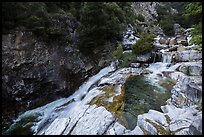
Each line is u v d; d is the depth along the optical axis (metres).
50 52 12.69
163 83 11.74
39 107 11.87
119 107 9.12
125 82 12.30
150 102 9.55
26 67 11.30
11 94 10.70
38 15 12.34
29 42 11.58
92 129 7.44
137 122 7.76
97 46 16.61
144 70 14.28
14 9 11.16
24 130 9.71
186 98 8.48
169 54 15.26
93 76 15.04
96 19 16.23
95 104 9.67
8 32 10.77
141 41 16.69
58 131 8.15
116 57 16.77
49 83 12.38
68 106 11.40
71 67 13.77
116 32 18.23
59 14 14.32
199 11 7.93
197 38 8.98
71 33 14.82
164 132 6.79
